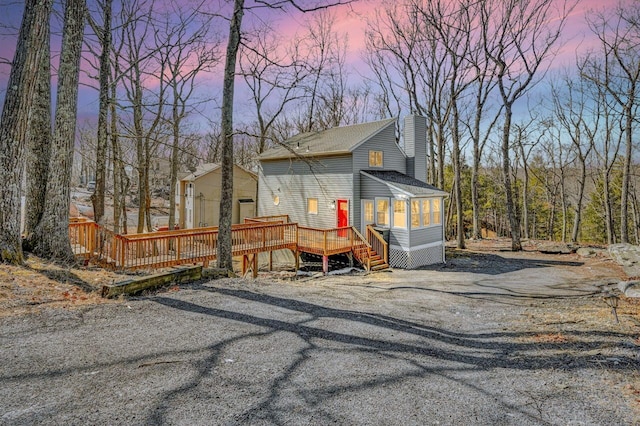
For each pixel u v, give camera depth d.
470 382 4.33
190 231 13.17
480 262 17.61
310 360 4.83
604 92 25.19
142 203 19.81
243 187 27.23
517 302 9.23
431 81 25.12
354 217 17.55
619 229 35.53
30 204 9.16
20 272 7.39
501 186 41.19
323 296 8.95
